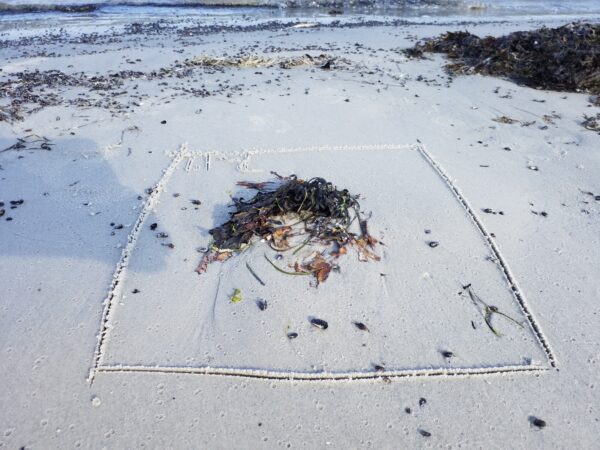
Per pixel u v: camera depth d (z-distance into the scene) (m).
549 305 1.25
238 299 1.25
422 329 1.19
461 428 0.98
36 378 1.05
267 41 3.58
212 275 1.32
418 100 2.46
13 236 1.45
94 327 1.17
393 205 1.60
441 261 1.38
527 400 1.03
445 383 1.07
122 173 1.77
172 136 2.03
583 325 1.20
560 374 1.09
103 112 2.24
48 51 3.31
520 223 1.54
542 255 1.41
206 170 1.79
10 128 2.07
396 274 1.34
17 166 1.80
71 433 0.95
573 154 1.95
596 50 2.76
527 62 2.81
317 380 1.07
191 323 1.19
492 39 3.22
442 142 2.02
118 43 3.55
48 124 2.12
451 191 1.68
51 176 1.75
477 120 2.25
